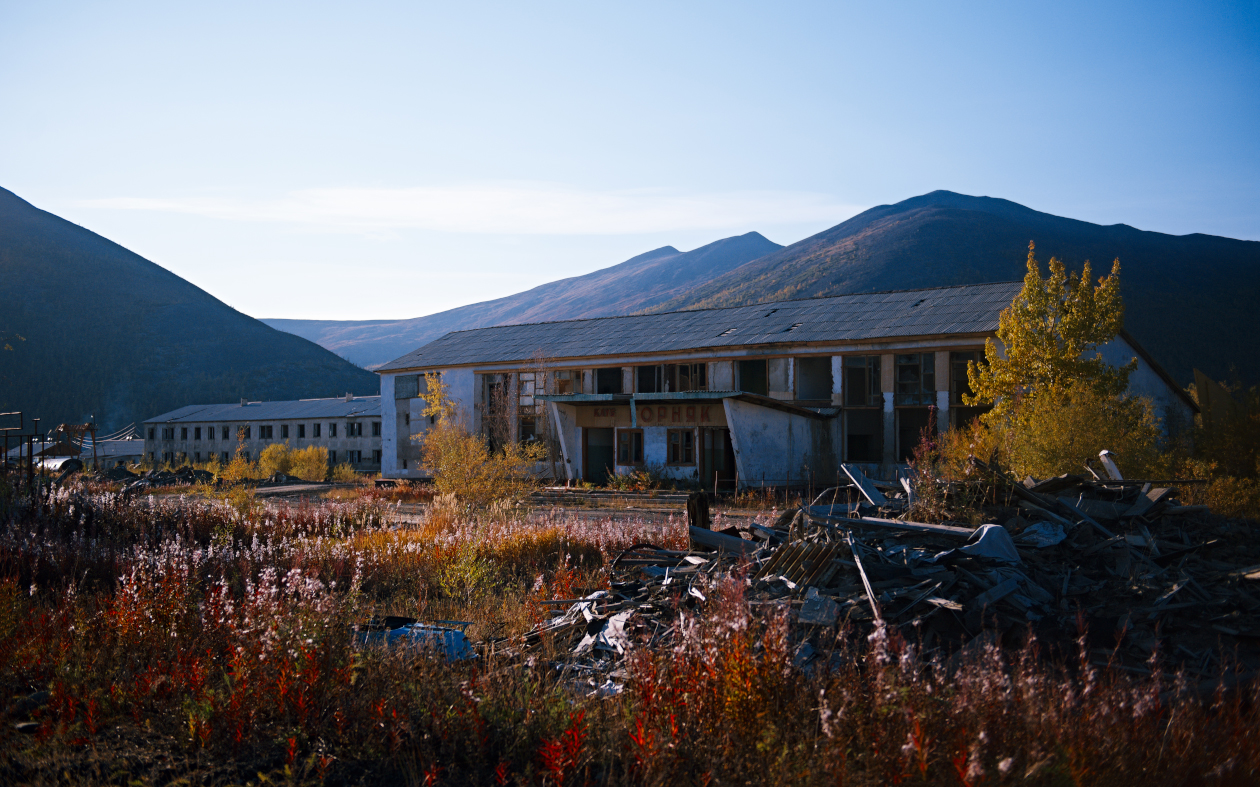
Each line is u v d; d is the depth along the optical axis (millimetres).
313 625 6281
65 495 18750
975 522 9180
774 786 4312
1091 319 21953
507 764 4824
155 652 6805
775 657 5230
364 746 5125
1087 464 14375
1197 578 7590
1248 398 21375
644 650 5906
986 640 6566
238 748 5164
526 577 12422
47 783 4699
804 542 8766
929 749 4320
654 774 4508
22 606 8336
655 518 20938
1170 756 4598
